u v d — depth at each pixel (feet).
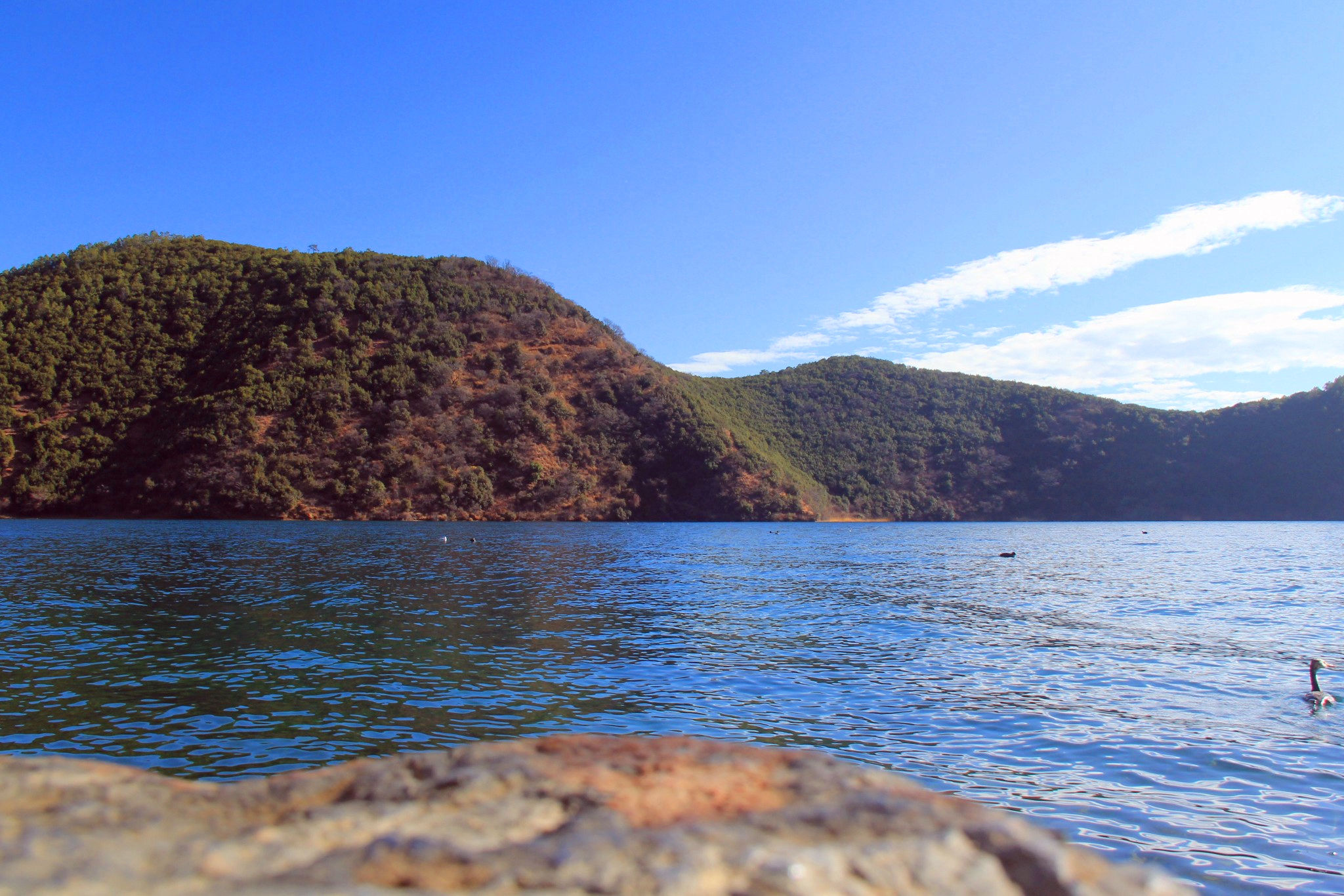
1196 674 48.80
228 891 7.28
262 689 42.50
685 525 277.44
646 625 66.13
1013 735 36.35
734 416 445.78
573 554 144.97
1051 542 204.95
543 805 9.97
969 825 9.43
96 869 7.70
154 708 38.81
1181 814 27.55
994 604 82.02
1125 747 34.63
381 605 74.95
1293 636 62.80
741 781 10.97
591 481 312.71
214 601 75.97
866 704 41.45
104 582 90.22
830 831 9.14
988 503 420.77
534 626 64.54
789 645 57.88
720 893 7.59
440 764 11.46
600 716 38.73
